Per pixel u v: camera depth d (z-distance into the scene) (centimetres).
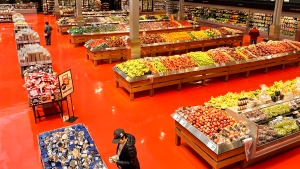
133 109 764
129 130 654
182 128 559
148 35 1369
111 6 3148
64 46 1512
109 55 1177
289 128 554
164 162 538
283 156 561
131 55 966
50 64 960
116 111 750
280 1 1295
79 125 552
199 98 848
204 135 503
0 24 2330
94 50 1130
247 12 2028
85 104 790
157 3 3039
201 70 926
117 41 1206
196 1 2597
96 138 617
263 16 1912
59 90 684
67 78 663
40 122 689
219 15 2373
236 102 620
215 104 618
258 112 582
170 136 632
